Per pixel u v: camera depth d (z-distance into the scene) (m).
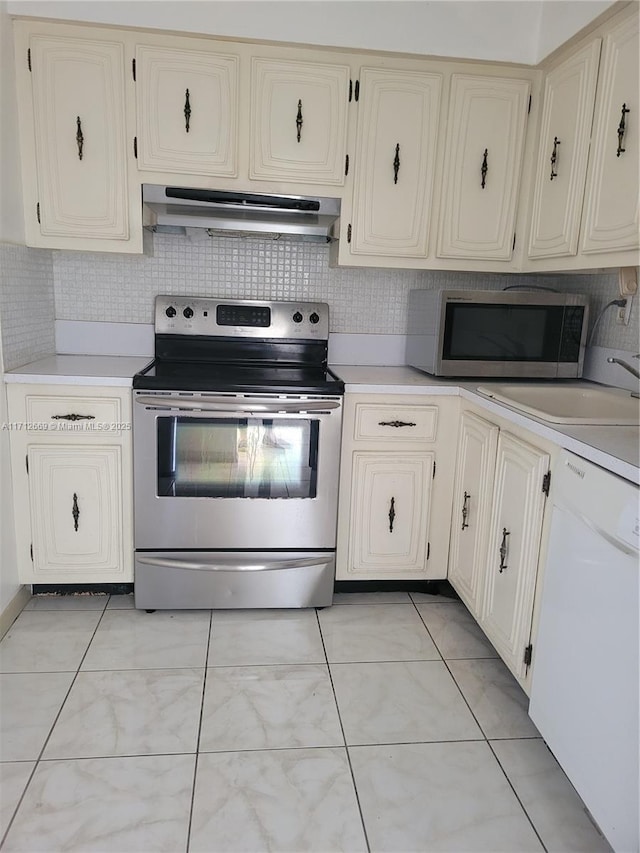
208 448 2.18
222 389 2.12
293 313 2.60
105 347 2.63
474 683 1.94
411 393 2.26
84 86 2.13
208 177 2.25
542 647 1.60
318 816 1.43
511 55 2.22
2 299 2.03
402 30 2.16
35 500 2.17
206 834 1.37
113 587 2.35
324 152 2.27
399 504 2.34
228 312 2.57
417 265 2.42
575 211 2.06
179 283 2.63
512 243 2.44
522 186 2.40
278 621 2.26
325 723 1.73
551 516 1.59
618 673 1.24
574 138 2.06
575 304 2.39
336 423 2.20
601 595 1.32
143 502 2.19
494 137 2.33
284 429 2.19
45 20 2.05
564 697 1.47
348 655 2.06
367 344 2.77
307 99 2.22
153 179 2.22
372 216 2.35
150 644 2.07
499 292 2.33
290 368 2.56
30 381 2.07
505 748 1.67
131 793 1.47
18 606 2.21
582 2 1.92
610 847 1.37
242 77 2.18
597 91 1.93
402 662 2.03
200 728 1.69
